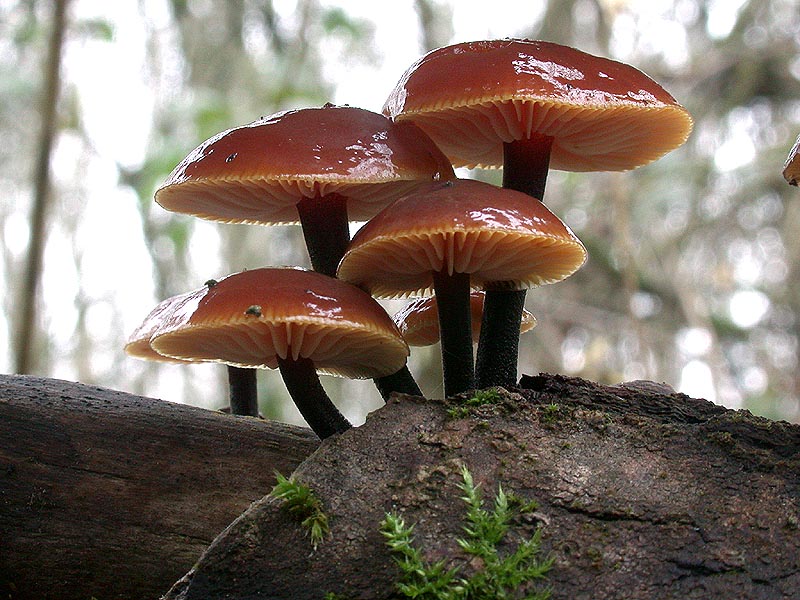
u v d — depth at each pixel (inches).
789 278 23.4
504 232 8.3
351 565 7.6
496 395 8.1
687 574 7.5
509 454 7.9
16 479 8.7
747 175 21.4
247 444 9.0
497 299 9.5
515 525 7.6
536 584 7.5
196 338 8.8
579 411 8.1
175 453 8.9
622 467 7.8
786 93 21.3
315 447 9.1
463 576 7.5
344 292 8.5
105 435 8.8
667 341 22.8
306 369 9.0
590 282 23.2
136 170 21.3
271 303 8.3
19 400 8.8
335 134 9.0
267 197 9.8
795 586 7.4
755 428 8.0
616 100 8.9
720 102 21.6
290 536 7.7
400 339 8.7
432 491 7.7
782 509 7.6
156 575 8.8
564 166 10.6
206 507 8.8
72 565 8.7
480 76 8.8
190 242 21.7
